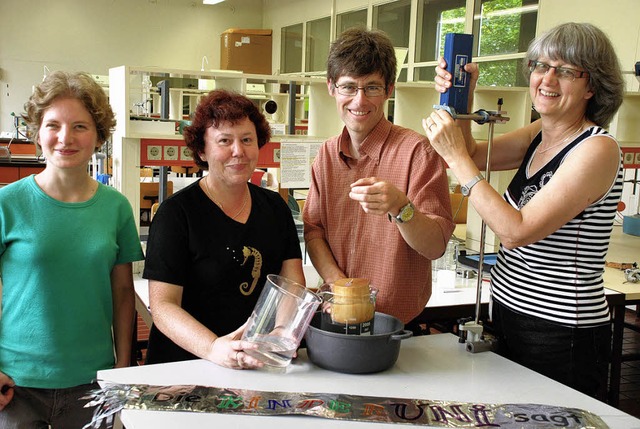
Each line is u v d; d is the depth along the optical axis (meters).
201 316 1.40
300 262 1.52
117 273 1.62
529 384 1.20
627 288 2.42
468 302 2.20
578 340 1.36
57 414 1.49
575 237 1.35
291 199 3.07
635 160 3.73
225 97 1.36
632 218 3.63
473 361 1.32
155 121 2.61
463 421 1.03
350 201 1.51
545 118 1.44
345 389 1.15
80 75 1.48
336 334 1.20
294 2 10.27
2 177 4.80
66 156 1.42
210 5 10.82
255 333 1.22
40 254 1.42
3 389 1.44
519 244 1.31
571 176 1.28
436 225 1.33
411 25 7.84
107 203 1.55
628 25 4.91
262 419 1.02
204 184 1.43
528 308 1.42
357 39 1.37
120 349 1.63
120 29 10.20
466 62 1.35
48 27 9.66
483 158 1.67
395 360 1.26
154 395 1.09
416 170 1.40
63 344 1.47
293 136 3.07
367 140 1.46
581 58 1.33
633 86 4.70
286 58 10.72
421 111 3.36
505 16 6.43
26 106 1.44
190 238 1.36
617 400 2.50
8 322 1.46
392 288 1.43
